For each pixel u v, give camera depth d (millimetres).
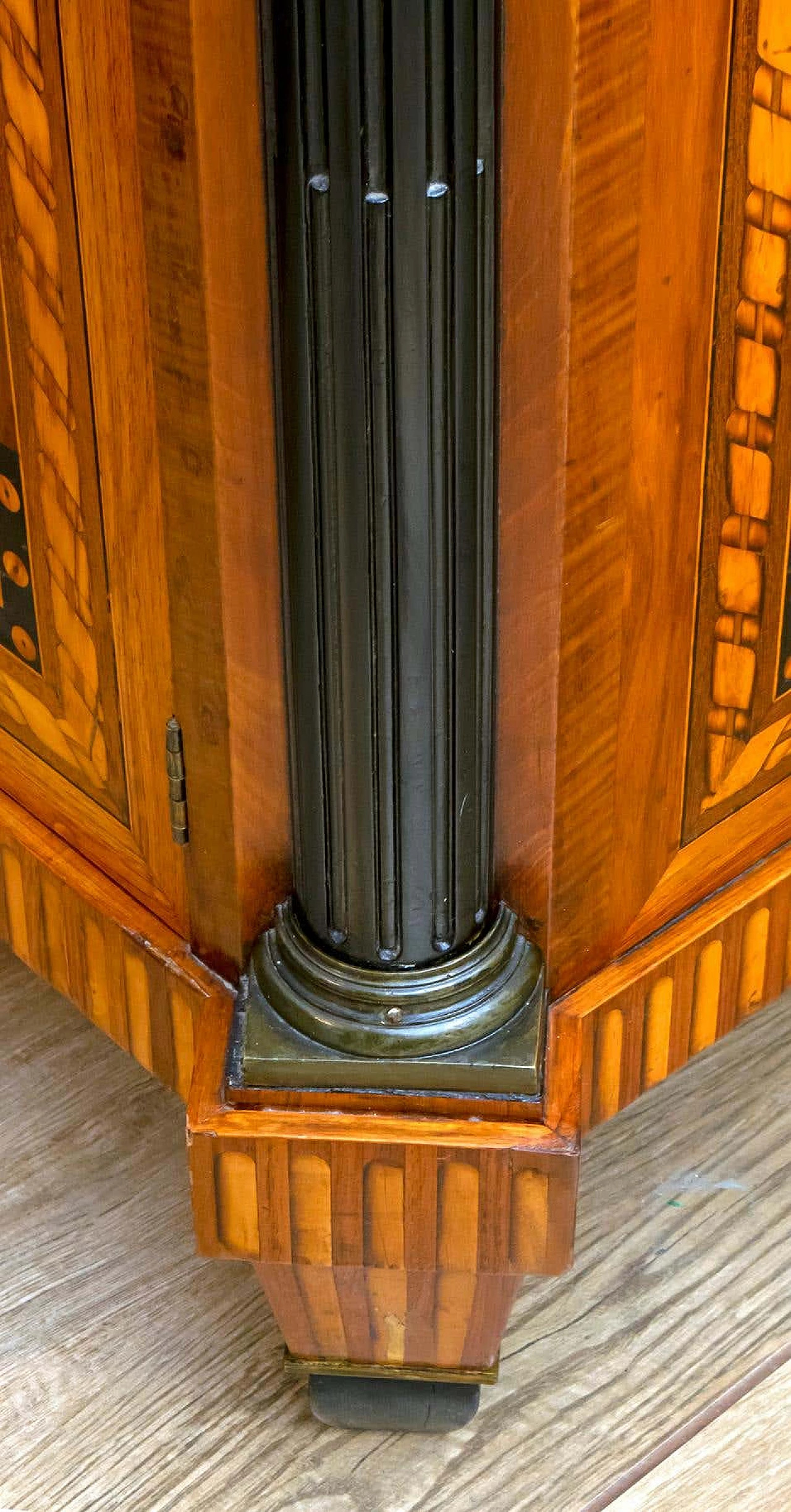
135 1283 1049
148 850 933
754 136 727
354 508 722
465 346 694
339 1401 951
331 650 759
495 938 856
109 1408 983
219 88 654
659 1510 931
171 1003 946
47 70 716
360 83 637
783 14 706
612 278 695
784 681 936
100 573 849
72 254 754
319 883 831
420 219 662
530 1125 826
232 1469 955
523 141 664
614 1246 1067
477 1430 972
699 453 794
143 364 742
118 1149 1129
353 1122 829
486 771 812
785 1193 1099
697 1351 1011
